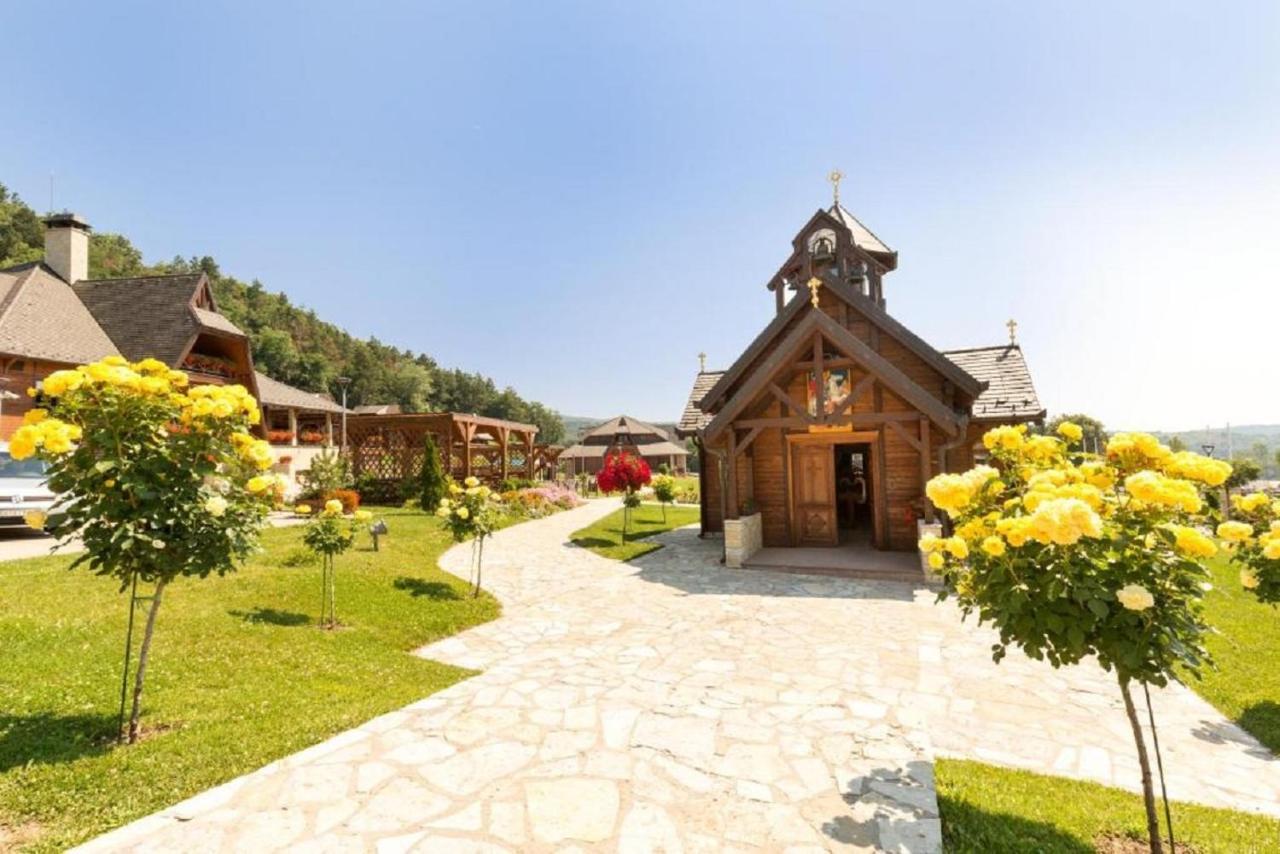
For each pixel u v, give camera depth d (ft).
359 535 42.60
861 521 58.39
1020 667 20.06
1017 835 10.45
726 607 28.96
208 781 11.69
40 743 12.61
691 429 55.93
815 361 38.70
